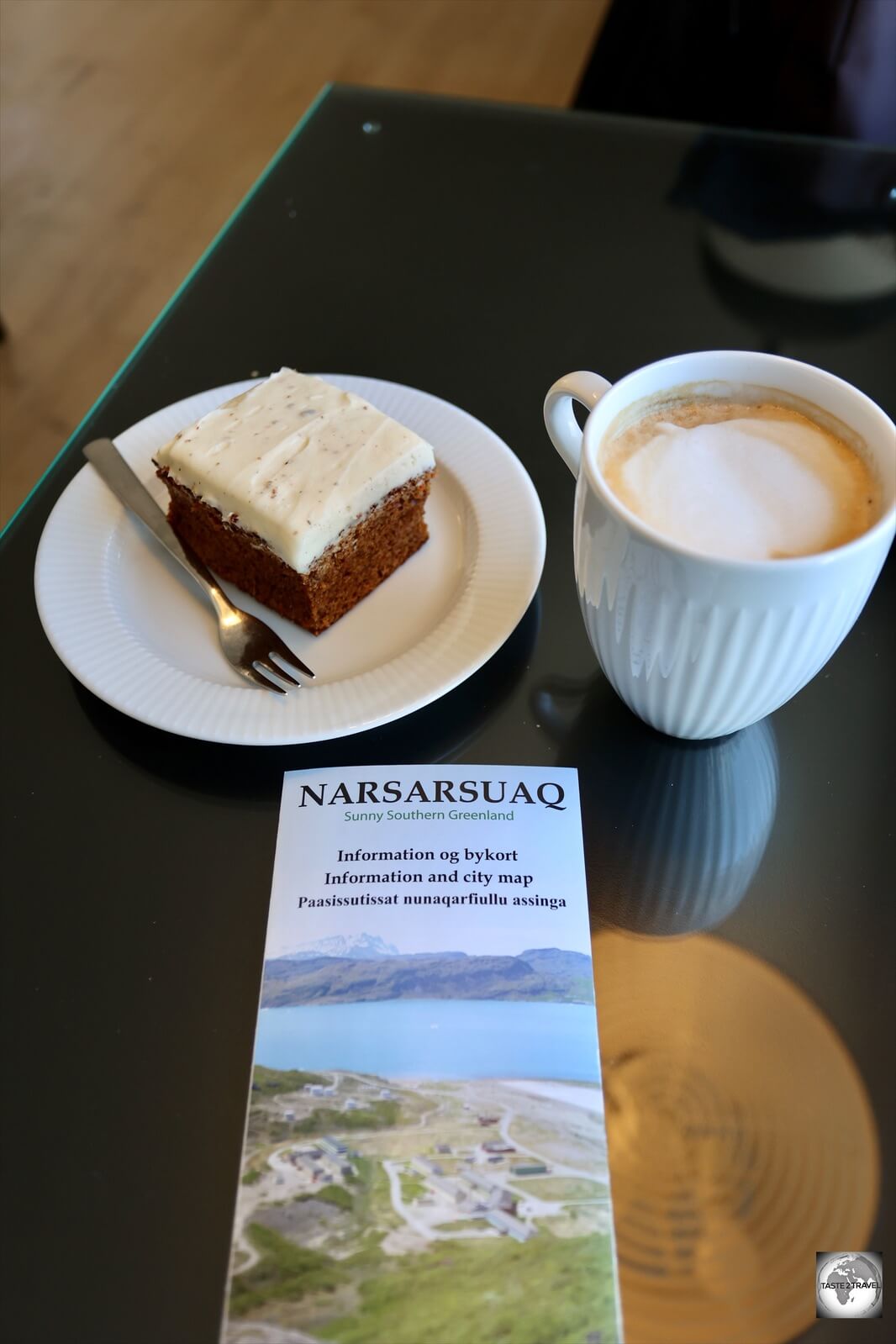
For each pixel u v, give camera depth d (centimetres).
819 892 59
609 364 90
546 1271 46
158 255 197
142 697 65
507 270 98
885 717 67
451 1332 44
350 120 112
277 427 75
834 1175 49
